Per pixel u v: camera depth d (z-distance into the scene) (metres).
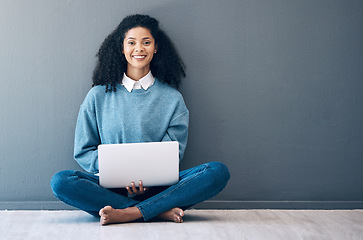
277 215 2.37
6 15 2.50
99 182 2.09
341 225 2.10
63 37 2.52
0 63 2.50
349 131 2.57
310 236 1.86
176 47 2.54
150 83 2.43
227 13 2.55
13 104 2.51
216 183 2.11
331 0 2.56
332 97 2.57
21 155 2.51
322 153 2.57
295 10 2.56
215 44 2.55
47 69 2.52
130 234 1.87
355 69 2.56
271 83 2.56
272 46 2.56
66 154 2.52
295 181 2.56
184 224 2.07
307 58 2.56
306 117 2.57
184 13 2.54
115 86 2.42
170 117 2.40
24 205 2.50
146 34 2.39
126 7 2.54
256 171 2.56
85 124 2.38
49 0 2.51
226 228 1.99
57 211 2.46
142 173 2.06
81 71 2.52
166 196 2.09
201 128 2.56
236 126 2.56
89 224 2.09
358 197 2.56
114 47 2.46
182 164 2.55
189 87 2.55
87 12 2.52
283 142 2.56
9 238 1.82
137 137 2.36
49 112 2.52
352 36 2.56
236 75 2.56
